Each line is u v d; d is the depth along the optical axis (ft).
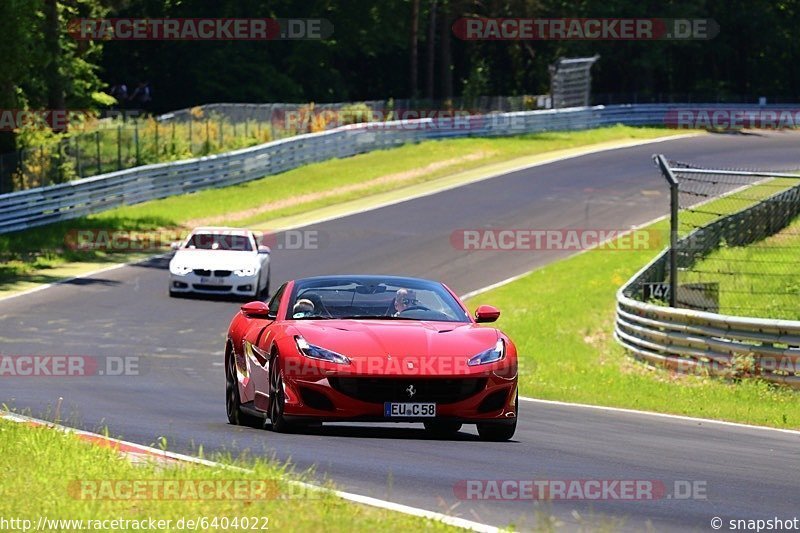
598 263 404.77
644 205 515.50
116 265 405.39
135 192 532.32
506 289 372.58
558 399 205.16
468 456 116.16
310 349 126.31
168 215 508.53
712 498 97.45
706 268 317.42
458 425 143.74
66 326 288.51
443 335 130.00
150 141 623.36
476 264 411.13
